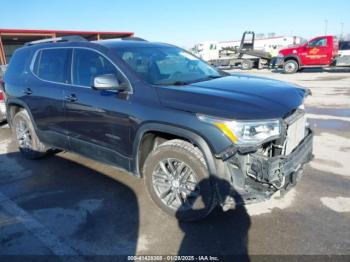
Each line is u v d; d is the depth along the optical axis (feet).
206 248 8.74
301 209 10.43
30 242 9.29
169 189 10.12
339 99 30.30
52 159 15.87
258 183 8.70
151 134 10.07
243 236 9.16
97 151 11.83
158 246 8.91
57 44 13.23
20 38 71.26
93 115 11.29
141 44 12.75
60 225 10.08
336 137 17.98
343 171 13.23
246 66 81.41
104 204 11.25
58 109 12.78
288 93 9.95
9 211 11.04
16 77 15.20
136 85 10.14
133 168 10.69
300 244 8.72
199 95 9.09
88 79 11.70
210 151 8.57
